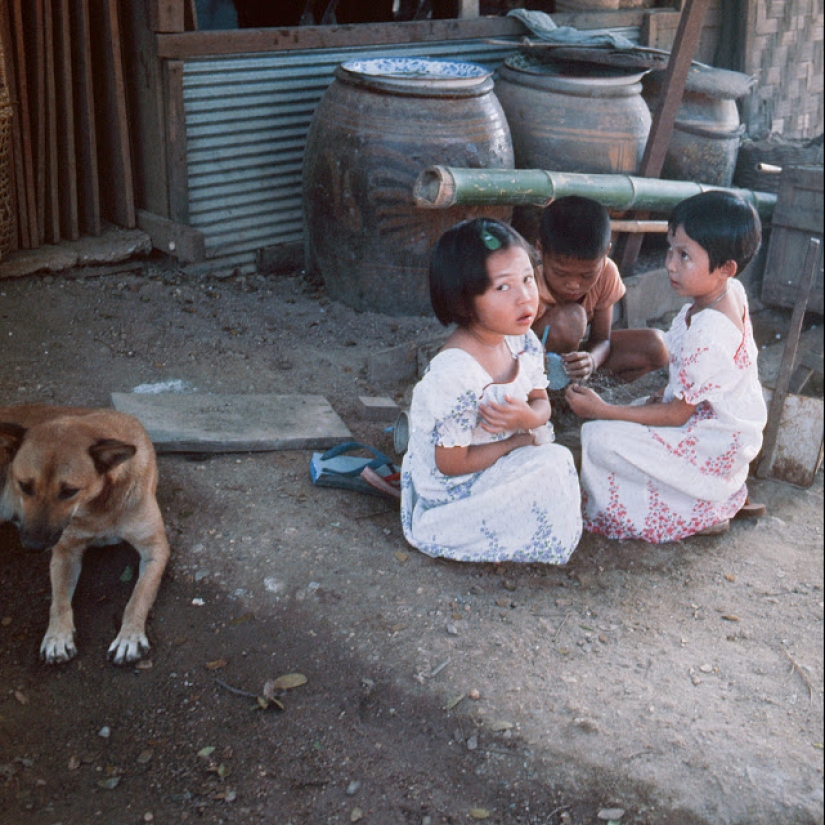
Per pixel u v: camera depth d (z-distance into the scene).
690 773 2.92
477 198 5.31
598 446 3.87
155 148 5.79
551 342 4.17
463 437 3.40
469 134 5.49
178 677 3.14
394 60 5.97
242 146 6.03
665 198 6.00
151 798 2.78
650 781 2.88
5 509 3.48
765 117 8.70
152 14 5.43
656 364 4.56
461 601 3.48
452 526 3.60
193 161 5.84
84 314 5.29
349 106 5.50
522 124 6.17
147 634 3.27
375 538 3.77
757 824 2.81
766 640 3.56
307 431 4.35
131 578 3.50
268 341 5.41
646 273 6.29
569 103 6.06
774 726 3.15
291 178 6.33
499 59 6.87
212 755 2.90
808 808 2.86
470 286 3.16
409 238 5.59
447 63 5.93
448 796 2.81
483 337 3.36
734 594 3.80
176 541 3.62
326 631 3.27
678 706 3.16
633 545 3.99
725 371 3.73
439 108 5.43
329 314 5.87
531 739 2.96
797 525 4.40
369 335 5.65
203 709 3.04
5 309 5.14
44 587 3.48
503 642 3.31
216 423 4.30
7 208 5.33
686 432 3.86
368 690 3.09
